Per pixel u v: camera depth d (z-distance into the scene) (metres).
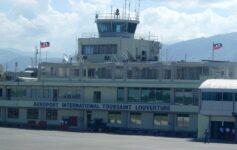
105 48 148.62
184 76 130.00
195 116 124.81
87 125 136.88
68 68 141.75
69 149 84.12
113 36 151.12
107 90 135.25
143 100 131.38
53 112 140.75
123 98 133.38
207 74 128.75
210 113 110.12
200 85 115.88
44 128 136.00
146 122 130.12
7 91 147.50
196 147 91.25
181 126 126.50
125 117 132.38
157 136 118.88
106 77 137.38
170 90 128.50
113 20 150.88
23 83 144.38
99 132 127.94
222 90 109.56
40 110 142.00
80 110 137.12
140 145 92.75
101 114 135.12
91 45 150.38
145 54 153.50
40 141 96.69
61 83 139.75
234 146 95.50
